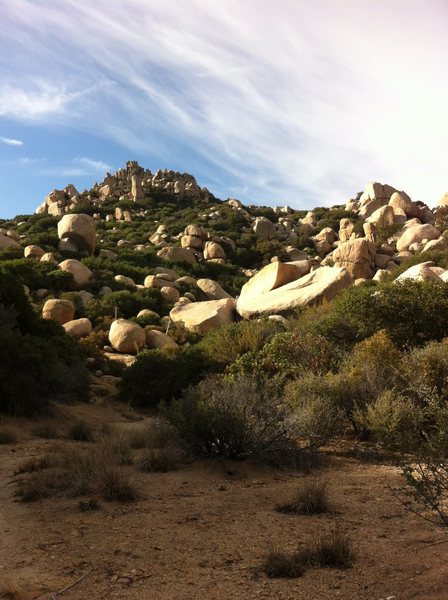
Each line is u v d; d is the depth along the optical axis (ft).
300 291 118.42
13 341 52.60
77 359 80.94
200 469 26.37
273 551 13.38
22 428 43.19
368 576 12.13
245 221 312.29
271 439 28.22
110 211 357.41
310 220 323.16
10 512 19.15
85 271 159.12
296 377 44.45
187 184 423.64
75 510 18.92
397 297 62.75
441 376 36.27
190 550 14.60
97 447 27.96
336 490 21.38
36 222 292.20
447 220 205.98
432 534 14.53
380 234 225.97
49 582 12.62
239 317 133.08
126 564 13.65
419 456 15.15
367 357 42.06
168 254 217.15
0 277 78.95
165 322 132.98
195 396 31.01
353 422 34.55
